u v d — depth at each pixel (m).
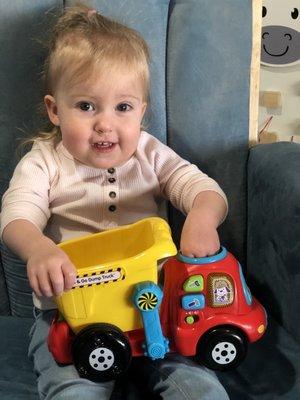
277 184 0.69
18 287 0.79
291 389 0.60
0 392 0.64
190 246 0.59
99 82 0.62
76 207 0.69
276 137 1.14
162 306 0.59
